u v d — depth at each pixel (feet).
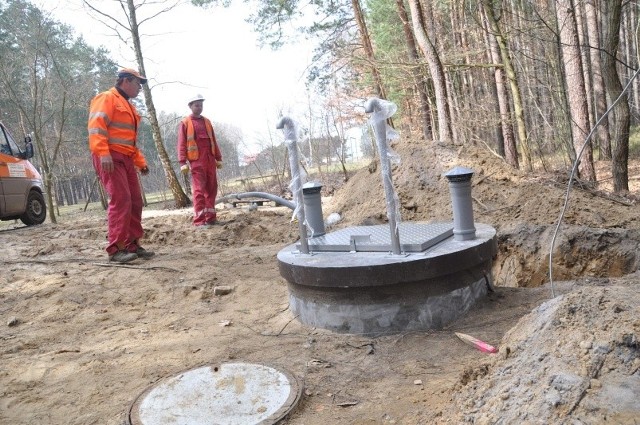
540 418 6.10
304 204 15.44
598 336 7.01
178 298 17.48
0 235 32.19
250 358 12.10
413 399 9.34
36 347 14.05
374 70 55.57
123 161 21.17
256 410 9.38
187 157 30.53
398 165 28.89
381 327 12.67
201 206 30.86
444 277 12.74
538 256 19.62
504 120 52.31
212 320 15.26
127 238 21.61
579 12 55.01
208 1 56.85
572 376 6.47
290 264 13.44
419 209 26.05
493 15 45.24
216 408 9.57
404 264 12.11
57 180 108.68
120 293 18.04
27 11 60.44
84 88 74.33
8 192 38.65
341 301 12.89
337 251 14.07
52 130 106.73
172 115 113.60
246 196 26.91
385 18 65.67
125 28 54.90
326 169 77.92
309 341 12.71
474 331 12.28
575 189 26.43
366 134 76.74
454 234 13.89
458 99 59.62
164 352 13.02
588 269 18.79
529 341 8.08
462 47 56.54
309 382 10.53
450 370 10.43
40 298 17.87
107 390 11.09
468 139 55.83
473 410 7.27
